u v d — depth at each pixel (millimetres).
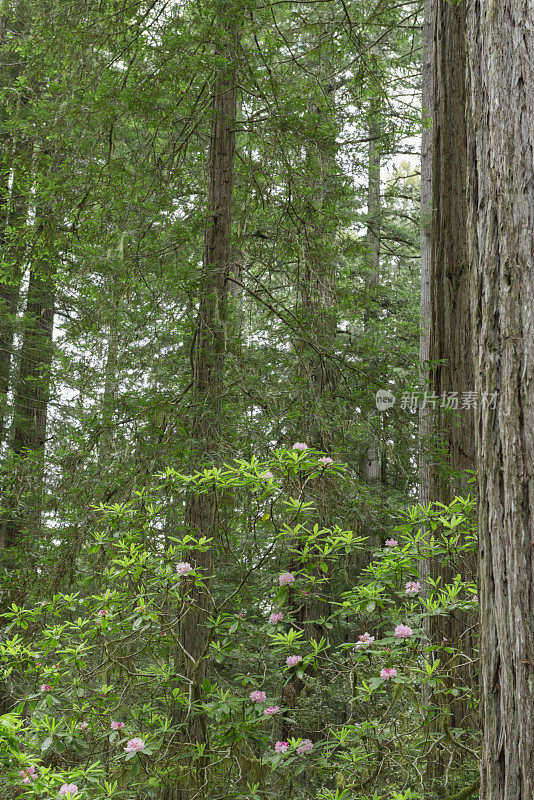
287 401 5500
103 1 5707
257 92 6078
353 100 6770
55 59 5949
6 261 6172
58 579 5125
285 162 5977
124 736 3568
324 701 6449
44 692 3500
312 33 7227
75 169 5672
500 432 2213
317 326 6020
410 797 3322
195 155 6848
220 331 5582
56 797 3018
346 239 6445
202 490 3652
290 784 3688
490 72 2355
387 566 3527
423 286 10602
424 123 6621
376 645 3453
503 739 2121
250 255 6547
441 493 5582
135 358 5391
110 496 5160
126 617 3797
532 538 2096
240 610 4020
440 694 3857
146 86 5477
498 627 2176
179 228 5777
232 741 3426
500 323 2240
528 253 2193
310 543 3662
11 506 5578
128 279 5434
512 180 2248
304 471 3818
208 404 5297
